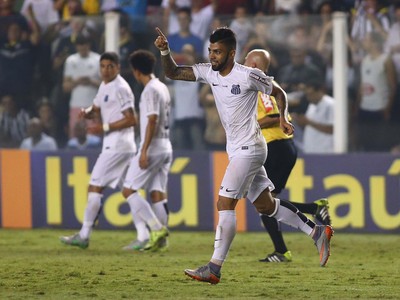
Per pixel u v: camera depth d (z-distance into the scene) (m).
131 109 33.72
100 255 31.56
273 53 39.22
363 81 38.72
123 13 44.25
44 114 42.34
